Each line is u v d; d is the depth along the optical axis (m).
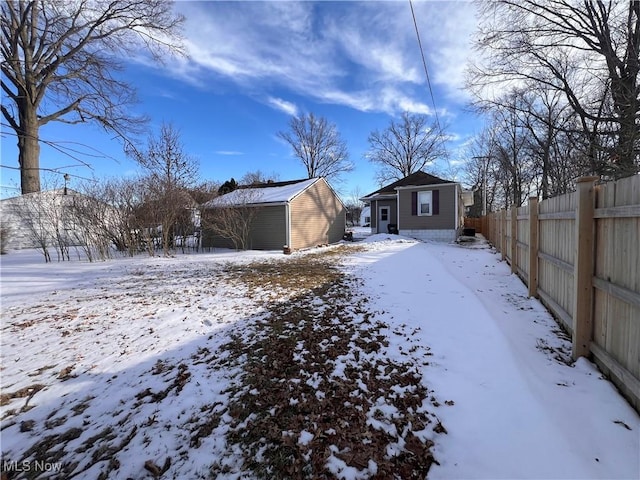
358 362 2.84
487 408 2.10
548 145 11.93
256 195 15.02
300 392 2.40
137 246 12.55
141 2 9.69
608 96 7.82
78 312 4.67
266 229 14.54
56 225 10.96
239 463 1.74
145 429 2.05
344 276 6.85
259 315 4.28
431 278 6.17
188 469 1.71
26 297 5.68
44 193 10.80
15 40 7.48
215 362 2.95
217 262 9.91
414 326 3.64
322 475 1.64
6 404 2.39
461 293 4.93
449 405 2.16
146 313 4.53
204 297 5.37
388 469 1.66
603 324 2.43
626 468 1.57
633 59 6.40
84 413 2.25
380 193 19.44
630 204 2.03
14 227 13.55
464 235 19.56
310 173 37.72
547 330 3.44
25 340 3.63
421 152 33.28
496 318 3.76
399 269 7.36
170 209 11.92
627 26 7.05
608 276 2.35
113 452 1.86
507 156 20.98
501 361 2.69
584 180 2.60
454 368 2.65
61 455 1.86
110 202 11.45
